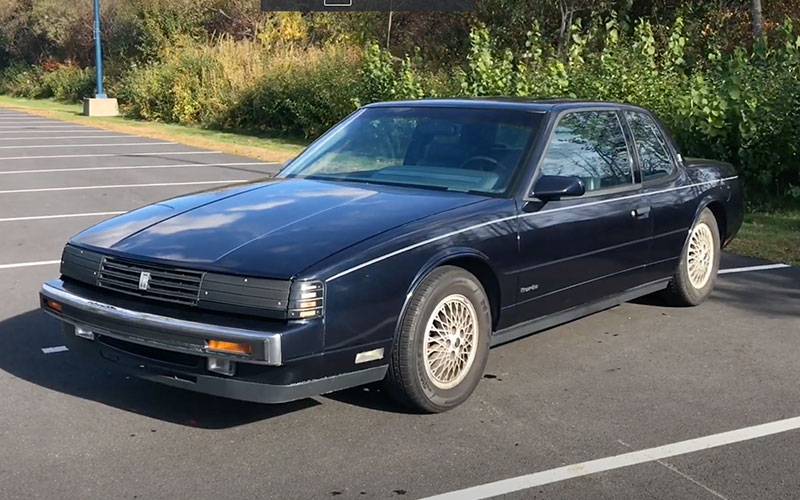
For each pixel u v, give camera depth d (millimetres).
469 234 4617
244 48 29609
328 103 22562
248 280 3982
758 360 5637
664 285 6539
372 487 3787
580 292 5496
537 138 5273
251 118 26500
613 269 5738
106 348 4367
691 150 12234
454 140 5449
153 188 13500
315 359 3986
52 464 3984
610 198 5676
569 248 5285
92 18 44750
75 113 34906
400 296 4273
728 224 7270
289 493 3725
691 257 6809
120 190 13234
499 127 5430
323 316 3984
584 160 5594
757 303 7105
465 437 4336
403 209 4695
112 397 4816
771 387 5133
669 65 14547
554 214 5168
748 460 4113
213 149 20516
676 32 15586
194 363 4059
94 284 4457
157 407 4680
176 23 36594
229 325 3955
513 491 3766
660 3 22484
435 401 4543
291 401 4402
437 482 3842
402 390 4434
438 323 4512
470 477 3895
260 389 3957
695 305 6938
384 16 28125
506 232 4832
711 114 11852
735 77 12062
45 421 4473
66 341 4637
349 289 4066
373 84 19922
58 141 22266
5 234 9625
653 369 5434
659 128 6602
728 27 20703
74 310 4406
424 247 4379
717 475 3949
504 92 15742
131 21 38594
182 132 25906
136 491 3730
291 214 4660
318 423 4484
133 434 4328
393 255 4246
